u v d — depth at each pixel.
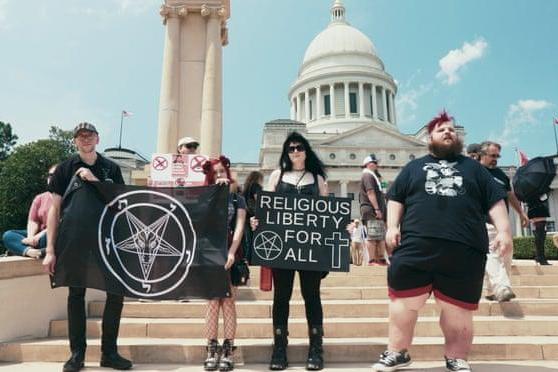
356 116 70.38
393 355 3.93
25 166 41.56
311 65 77.75
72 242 4.26
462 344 3.84
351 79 71.75
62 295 5.55
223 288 4.22
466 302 3.73
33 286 5.10
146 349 4.53
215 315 4.31
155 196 4.52
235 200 4.65
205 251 4.36
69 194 4.40
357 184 58.75
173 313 5.61
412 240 3.79
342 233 4.52
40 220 5.50
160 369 4.20
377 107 73.12
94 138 4.50
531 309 5.66
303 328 5.11
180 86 10.21
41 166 42.31
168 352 4.53
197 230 4.43
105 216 4.41
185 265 4.34
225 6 10.98
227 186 4.52
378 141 59.22
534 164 8.51
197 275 4.30
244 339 5.05
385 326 5.14
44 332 5.18
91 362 4.43
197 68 10.30
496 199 3.78
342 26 80.25
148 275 4.32
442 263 3.69
